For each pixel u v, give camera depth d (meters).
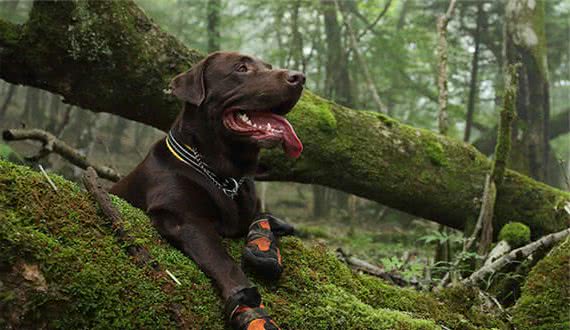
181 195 2.81
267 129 2.85
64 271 2.29
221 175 2.93
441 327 3.17
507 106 5.11
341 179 5.11
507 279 4.29
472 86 13.92
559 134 14.19
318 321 2.73
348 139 5.05
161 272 2.53
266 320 2.38
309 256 3.24
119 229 2.61
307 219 16.61
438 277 5.32
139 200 3.00
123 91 4.55
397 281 4.77
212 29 15.93
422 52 16.73
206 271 2.61
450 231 6.05
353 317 2.81
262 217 3.04
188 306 2.46
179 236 2.71
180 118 3.09
